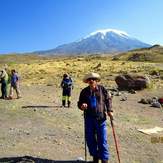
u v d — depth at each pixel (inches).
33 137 580.1
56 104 1007.6
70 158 465.4
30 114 812.0
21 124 695.7
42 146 523.2
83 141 565.9
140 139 596.7
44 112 843.4
